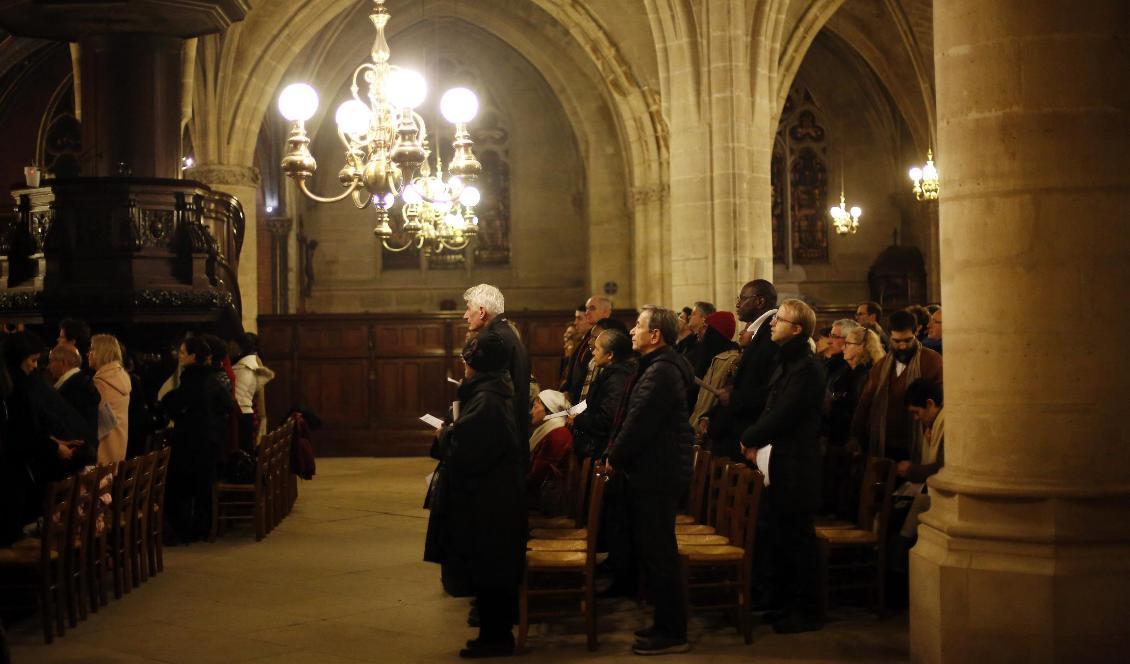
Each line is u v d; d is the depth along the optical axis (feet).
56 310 41.91
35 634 25.45
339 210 108.37
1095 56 19.85
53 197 42.52
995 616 19.66
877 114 107.65
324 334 75.97
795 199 108.37
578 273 109.70
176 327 44.73
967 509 20.45
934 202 99.66
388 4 97.40
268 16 77.25
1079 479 19.79
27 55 93.04
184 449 37.86
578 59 101.65
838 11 91.04
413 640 24.80
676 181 57.00
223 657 23.35
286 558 35.35
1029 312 19.99
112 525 29.22
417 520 44.16
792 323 24.11
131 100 46.21
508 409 22.71
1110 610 19.27
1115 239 19.86
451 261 109.70
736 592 24.70
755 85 56.90
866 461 27.25
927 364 27.63
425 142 40.55
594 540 23.40
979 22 20.33
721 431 28.63
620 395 27.27
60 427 26.50
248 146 78.54
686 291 56.54
